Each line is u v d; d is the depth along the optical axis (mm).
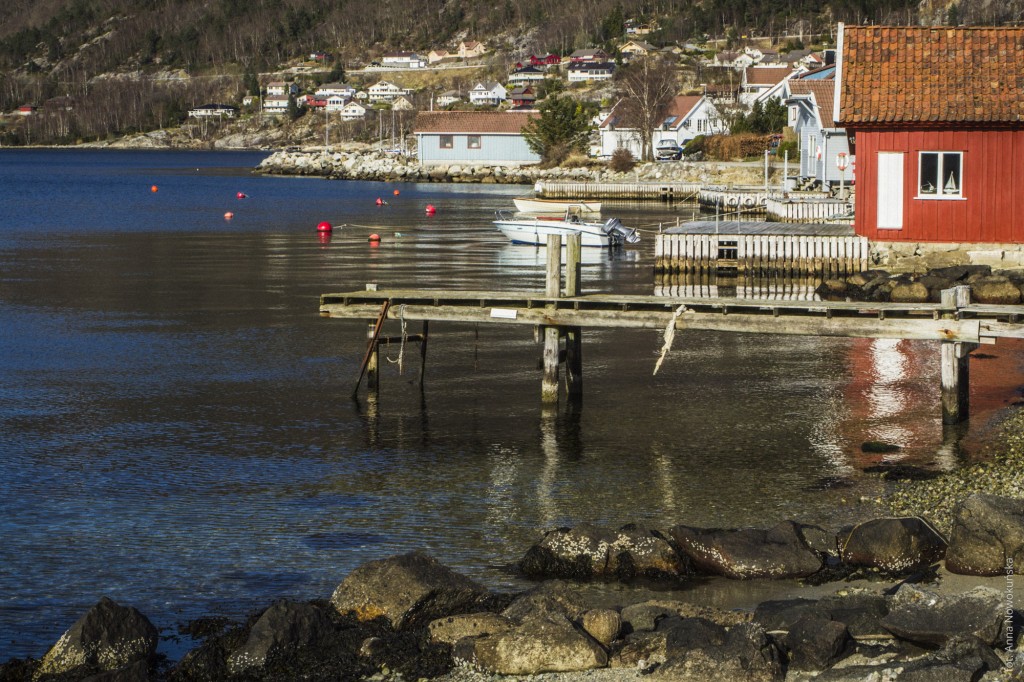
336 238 63875
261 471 19875
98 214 82562
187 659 12219
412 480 19297
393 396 25531
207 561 15523
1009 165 38219
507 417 23641
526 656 11836
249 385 26562
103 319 35531
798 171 92562
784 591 14141
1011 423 22453
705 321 23328
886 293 36688
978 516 14570
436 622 12555
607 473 19641
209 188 120938
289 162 161500
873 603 12820
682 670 11492
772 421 23094
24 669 12273
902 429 22297
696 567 14859
